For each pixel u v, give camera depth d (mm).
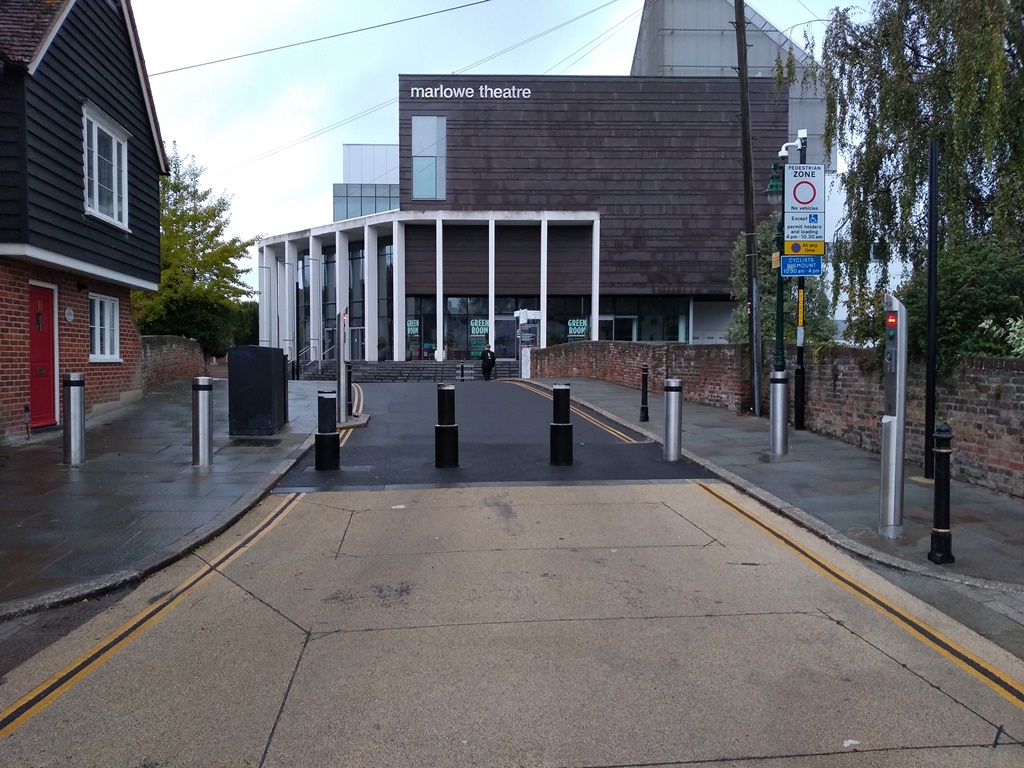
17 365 11820
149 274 16516
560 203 37719
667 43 39438
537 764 3471
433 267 38438
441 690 4172
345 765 3471
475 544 6980
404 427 14453
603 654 4629
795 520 7719
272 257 46875
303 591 5750
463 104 37562
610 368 24078
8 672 4438
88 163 13367
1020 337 8750
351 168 60438
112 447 11531
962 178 12477
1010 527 7203
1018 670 4434
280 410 13602
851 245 14789
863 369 11602
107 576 5902
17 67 10852
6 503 8172
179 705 4023
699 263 37812
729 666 4469
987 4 11570
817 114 38344
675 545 6969
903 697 4102
